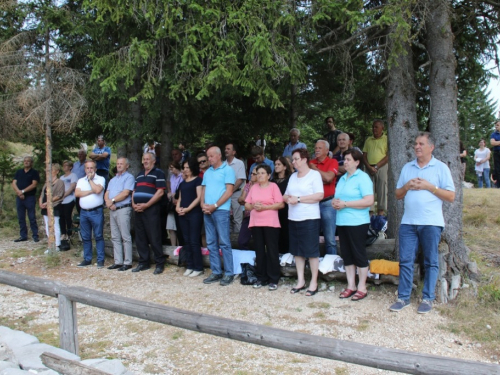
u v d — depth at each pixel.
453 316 4.60
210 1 5.70
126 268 6.92
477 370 2.06
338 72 7.73
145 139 8.29
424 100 7.29
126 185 6.87
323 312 4.91
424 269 5.18
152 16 5.55
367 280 5.52
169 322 3.09
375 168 7.68
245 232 6.30
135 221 6.81
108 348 4.31
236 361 4.01
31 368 3.45
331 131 8.54
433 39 5.58
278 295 5.48
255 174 6.02
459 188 5.34
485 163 13.18
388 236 6.37
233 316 4.93
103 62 6.07
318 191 5.37
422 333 4.32
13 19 7.48
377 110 8.80
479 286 5.05
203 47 5.89
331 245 5.95
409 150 5.87
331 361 3.98
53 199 8.04
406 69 5.84
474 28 6.61
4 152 11.91
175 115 7.92
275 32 5.72
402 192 4.94
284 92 6.80
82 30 6.90
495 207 8.80
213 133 9.94
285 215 6.18
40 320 5.07
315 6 5.68
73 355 3.65
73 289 3.70
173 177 7.55
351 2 5.40
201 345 4.34
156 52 6.32
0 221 10.91
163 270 6.75
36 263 7.42
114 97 7.14
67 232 8.38
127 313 3.33
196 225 6.35
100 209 7.13
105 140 9.51
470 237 7.23
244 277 5.98
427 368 2.18
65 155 10.85
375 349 2.37
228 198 5.95
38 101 7.10
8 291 6.13
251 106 9.28
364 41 5.93
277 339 2.63
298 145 8.12
